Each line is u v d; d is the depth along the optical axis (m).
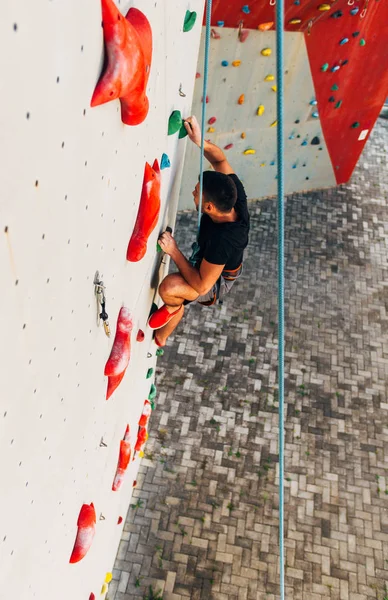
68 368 1.20
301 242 7.35
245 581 4.78
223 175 2.49
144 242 1.64
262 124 6.55
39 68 0.68
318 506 5.24
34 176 0.74
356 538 5.08
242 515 5.12
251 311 6.55
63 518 1.55
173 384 5.86
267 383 5.99
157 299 3.04
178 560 4.83
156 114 1.70
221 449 5.48
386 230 7.67
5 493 0.93
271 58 5.73
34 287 0.84
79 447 1.58
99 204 1.15
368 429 5.78
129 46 0.96
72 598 2.24
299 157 7.29
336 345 6.40
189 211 7.47
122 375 1.85
